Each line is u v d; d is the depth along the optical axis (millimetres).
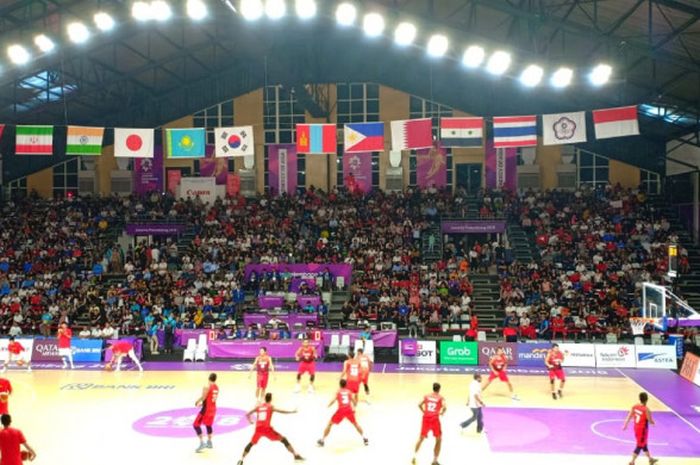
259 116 49750
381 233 44000
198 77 47875
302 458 16734
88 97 42938
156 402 23828
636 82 33375
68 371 30328
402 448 17953
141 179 49688
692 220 42281
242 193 49312
